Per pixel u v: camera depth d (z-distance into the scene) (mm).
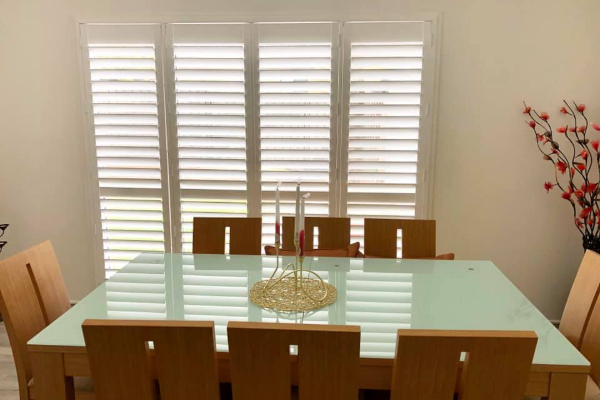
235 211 2988
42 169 3033
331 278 1902
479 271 2000
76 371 1334
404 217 2912
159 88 2863
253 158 2914
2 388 2246
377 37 2729
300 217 1665
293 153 2889
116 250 3068
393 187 2877
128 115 2902
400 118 2781
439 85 2762
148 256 2219
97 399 1159
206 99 2861
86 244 3107
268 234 2992
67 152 2996
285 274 1930
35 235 3125
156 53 2828
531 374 1236
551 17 2645
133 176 2986
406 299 1670
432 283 1846
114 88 2895
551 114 2742
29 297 1637
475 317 1515
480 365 1037
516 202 2859
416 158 2834
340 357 1050
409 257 2354
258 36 2777
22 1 2844
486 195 2867
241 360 1076
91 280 3148
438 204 2902
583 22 2633
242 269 2020
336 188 2910
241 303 1631
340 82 2789
